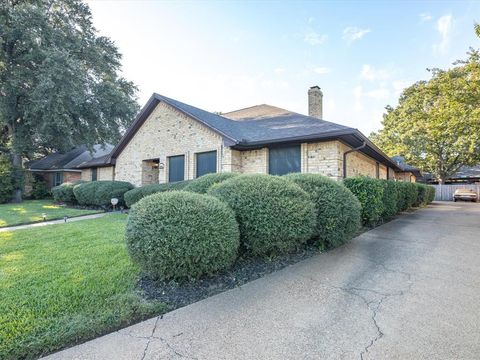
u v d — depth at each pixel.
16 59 15.72
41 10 15.19
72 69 15.15
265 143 9.39
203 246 3.32
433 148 22.72
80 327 2.45
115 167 15.16
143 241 3.28
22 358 2.16
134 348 2.25
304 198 4.45
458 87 12.26
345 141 9.23
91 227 7.32
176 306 2.98
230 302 3.05
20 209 12.66
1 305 2.84
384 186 8.05
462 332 2.40
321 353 2.16
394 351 2.16
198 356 2.14
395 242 5.70
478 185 22.33
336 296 3.17
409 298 3.10
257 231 4.06
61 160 22.50
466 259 4.54
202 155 11.09
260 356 2.14
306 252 4.85
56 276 3.65
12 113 16.38
